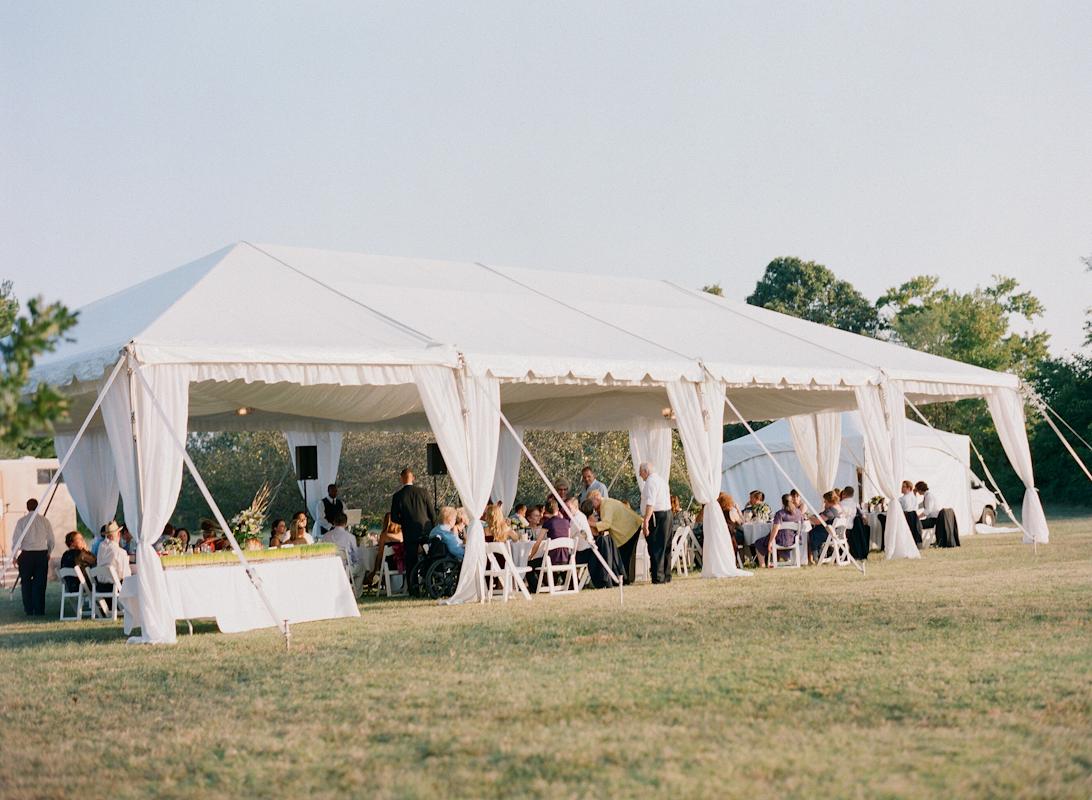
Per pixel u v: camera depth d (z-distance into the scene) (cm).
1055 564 1357
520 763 503
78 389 1087
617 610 1044
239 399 1481
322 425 1933
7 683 775
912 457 2209
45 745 589
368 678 728
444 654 816
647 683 672
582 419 1916
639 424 1912
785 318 1800
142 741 585
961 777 456
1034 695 603
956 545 1819
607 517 1331
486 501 1167
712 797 442
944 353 4634
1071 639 775
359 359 1084
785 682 660
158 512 969
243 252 1377
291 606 1044
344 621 1040
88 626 1127
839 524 1584
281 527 1289
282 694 690
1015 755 488
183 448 980
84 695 720
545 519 1284
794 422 1983
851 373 1507
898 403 1564
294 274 1330
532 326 1356
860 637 820
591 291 1667
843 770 472
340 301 1256
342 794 470
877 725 552
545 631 917
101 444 1544
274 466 2948
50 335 373
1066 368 3759
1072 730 529
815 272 5294
